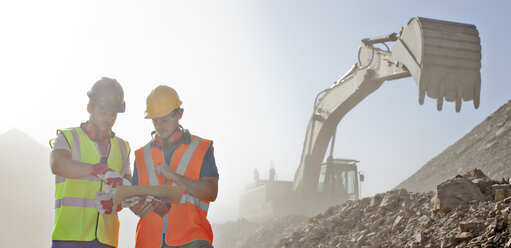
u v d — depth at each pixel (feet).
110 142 10.54
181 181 9.85
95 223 9.78
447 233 19.44
